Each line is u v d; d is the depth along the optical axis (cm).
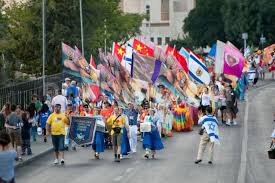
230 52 4541
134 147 3219
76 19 6281
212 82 5009
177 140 3697
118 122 2953
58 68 6184
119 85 3812
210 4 11844
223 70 4553
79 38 6275
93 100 3800
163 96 3956
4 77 4744
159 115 3734
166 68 4194
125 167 2777
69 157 3084
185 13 14975
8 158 1631
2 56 5569
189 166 2786
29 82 4241
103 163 2894
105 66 3881
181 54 4872
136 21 9144
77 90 3925
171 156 3089
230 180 2447
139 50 4484
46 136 3550
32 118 3491
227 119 4359
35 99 3650
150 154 3134
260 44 9956
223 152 3189
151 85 3981
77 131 3034
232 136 3809
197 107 4422
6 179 1628
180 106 4119
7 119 2859
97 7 6550
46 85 4569
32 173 2647
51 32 6172
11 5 6412
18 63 6059
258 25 9825
